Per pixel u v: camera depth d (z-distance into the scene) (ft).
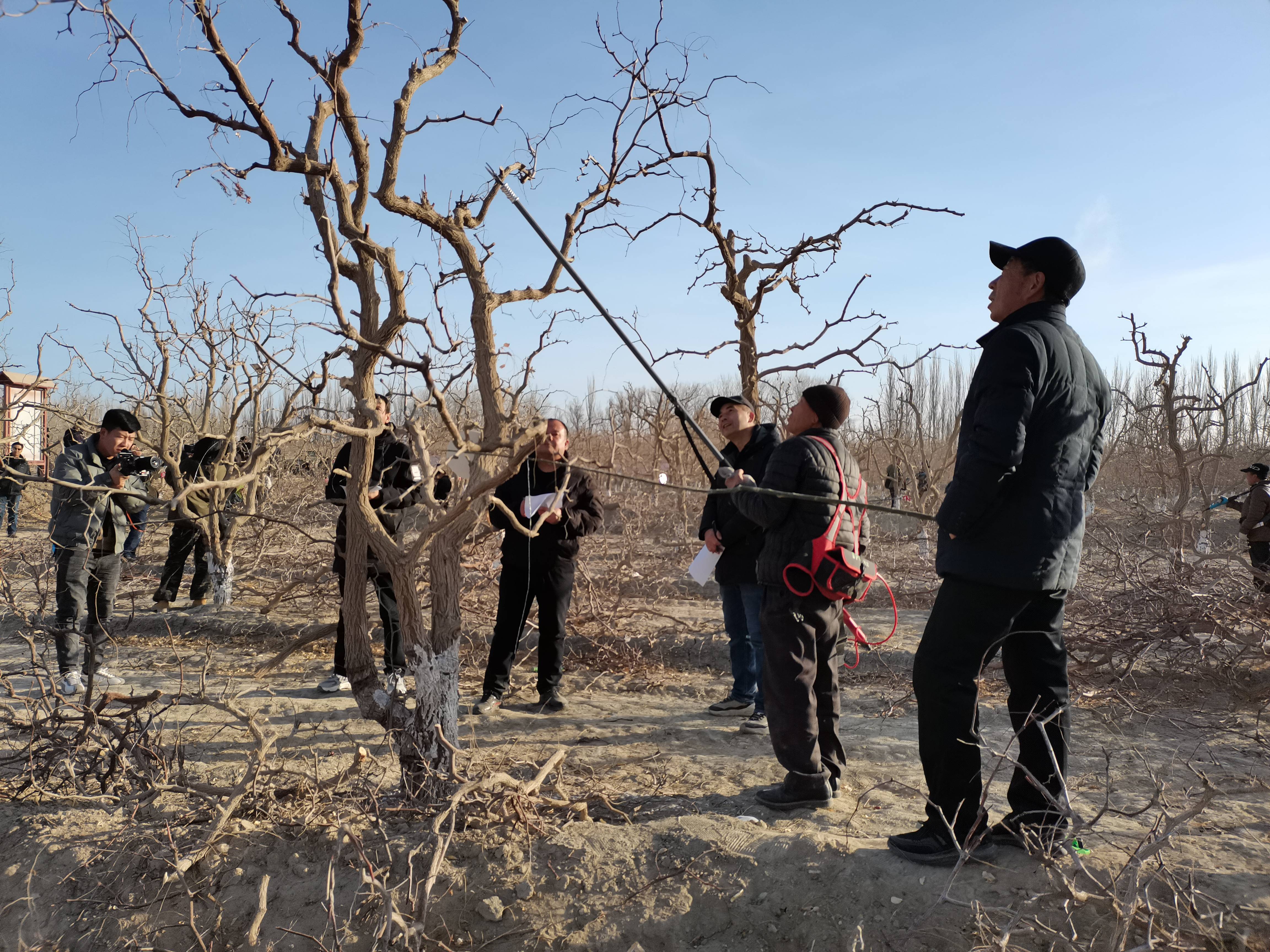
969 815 9.48
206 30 9.92
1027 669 9.84
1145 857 8.20
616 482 48.70
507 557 17.07
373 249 10.64
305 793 11.45
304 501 30.17
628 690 19.45
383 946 8.96
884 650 21.54
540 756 14.42
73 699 16.29
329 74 10.43
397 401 17.26
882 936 8.73
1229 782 12.49
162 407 24.88
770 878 9.62
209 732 15.29
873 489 63.87
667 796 12.39
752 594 15.92
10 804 12.05
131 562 33.81
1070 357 9.22
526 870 9.81
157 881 10.07
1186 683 18.10
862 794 12.48
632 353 10.97
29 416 52.47
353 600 11.40
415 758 11.18
